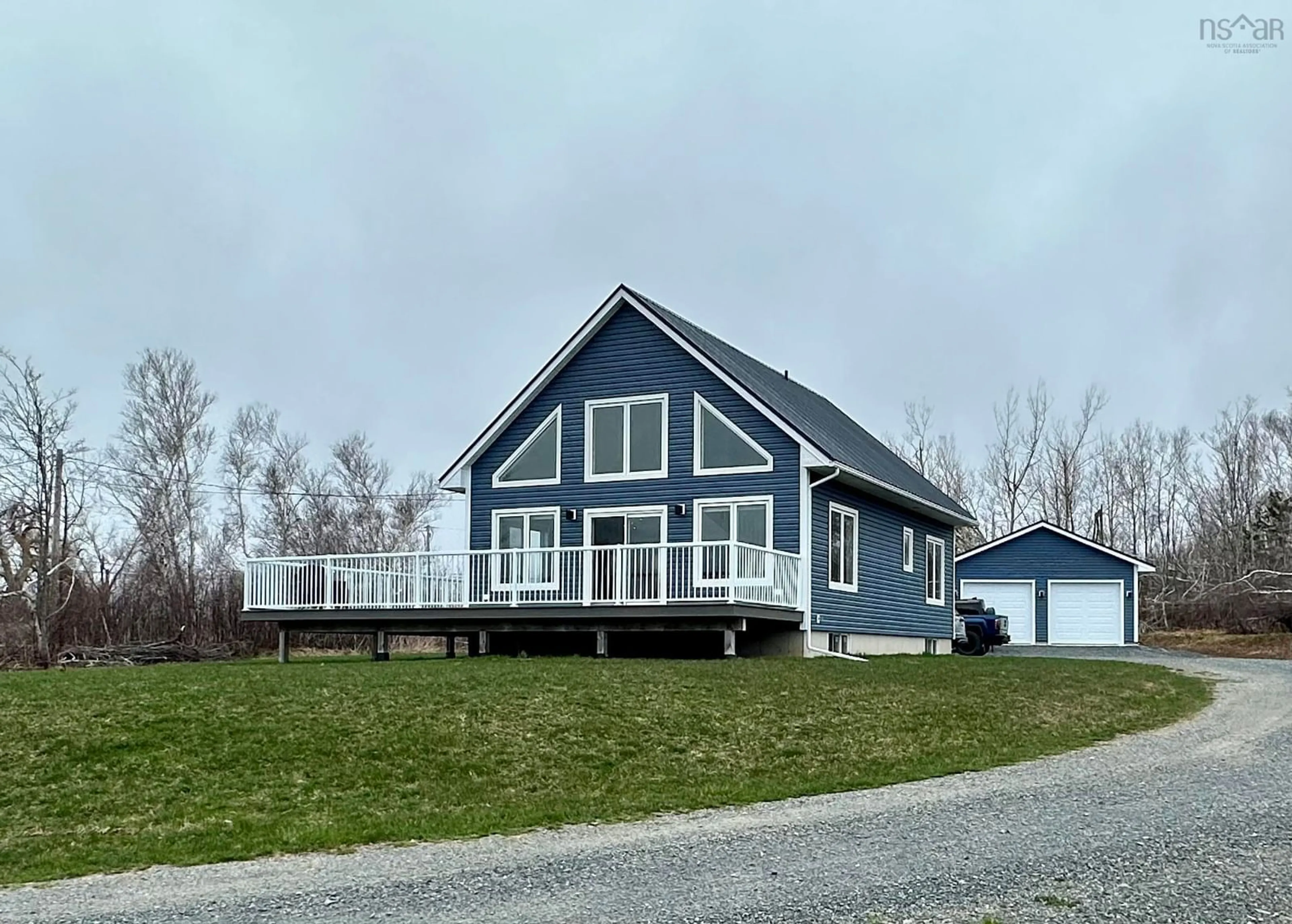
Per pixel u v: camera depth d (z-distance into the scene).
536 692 14.77
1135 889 6.91
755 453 22.91
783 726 13.41
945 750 12.48
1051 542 39.97
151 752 11.80
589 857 8.12
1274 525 41.72
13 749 11.89
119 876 8.10
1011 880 7.15
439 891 7.30
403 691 14.79
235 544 51.50
